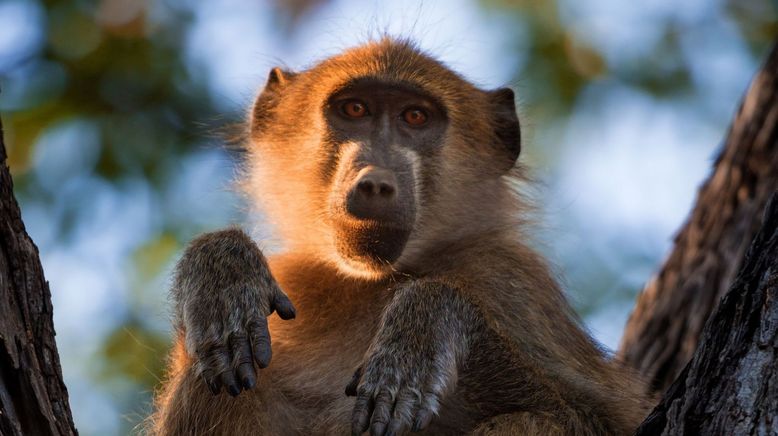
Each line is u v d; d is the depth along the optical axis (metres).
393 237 10.11
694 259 11.44
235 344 8.66
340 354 10.06
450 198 11.07
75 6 14.64
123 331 13.30
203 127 14.41
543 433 8.98
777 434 6.22
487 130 11.66
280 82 12.17
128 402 12.93
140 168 14.01
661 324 11.52
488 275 10.29
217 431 9.29
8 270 6.71
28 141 13.88
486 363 9.34
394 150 10.67
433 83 11.16
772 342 6.43
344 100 11.00
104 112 14.30
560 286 10.86
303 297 10.56
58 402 6.79
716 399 6.49
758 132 11.16
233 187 12.55
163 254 13.61
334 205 10.36
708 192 11.57
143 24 14.84
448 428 9.44
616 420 9.52
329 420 9.50
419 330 8.91
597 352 10.58
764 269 6.65
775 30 15.40
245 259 9.23
